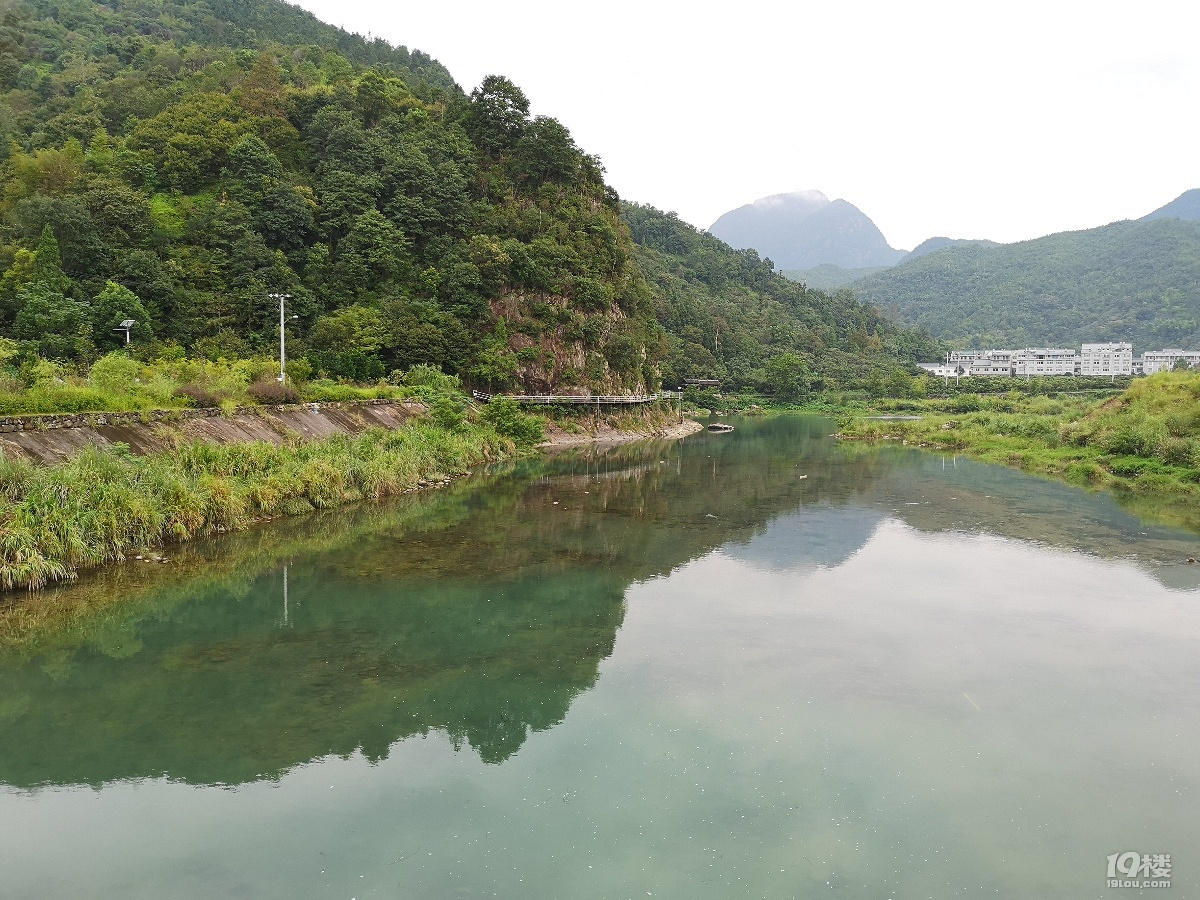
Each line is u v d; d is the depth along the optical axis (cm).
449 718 1520
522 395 7456
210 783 1274
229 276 6781
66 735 1428
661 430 8981
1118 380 15012
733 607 2247
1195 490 4078
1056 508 3766
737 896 999
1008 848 1114
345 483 3659
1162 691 1661
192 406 3612
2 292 5616
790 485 4647
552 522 3447
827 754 1388
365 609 2184
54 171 7088
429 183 8106
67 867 1045
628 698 1619
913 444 7206
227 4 15725
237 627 2022
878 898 1001
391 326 6681
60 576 2273
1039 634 2016
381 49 15738
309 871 1044
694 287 19300
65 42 12619
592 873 1046
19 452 2559
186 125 8088
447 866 1058
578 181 9538
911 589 2428
